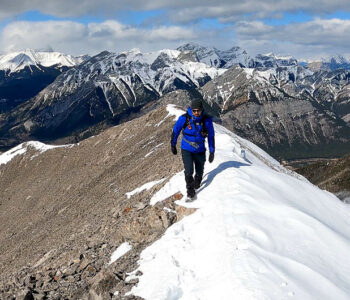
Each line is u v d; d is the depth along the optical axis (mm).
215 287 8852
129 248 13938
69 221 44062
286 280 8742
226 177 14914
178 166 23844
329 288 8945
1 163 110688
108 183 52562
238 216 11562
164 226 13711
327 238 11094
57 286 13727
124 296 10055
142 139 69312
